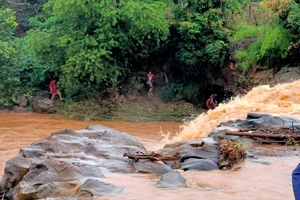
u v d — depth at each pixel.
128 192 6.82
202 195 6.58
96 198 6.57
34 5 45.09
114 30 31.12
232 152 8.83
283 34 25.52
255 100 18.08
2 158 16.02
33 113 30.89
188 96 33.00
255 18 30.92
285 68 25.56
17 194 7.71
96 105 30.30
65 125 25.92
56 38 31.84
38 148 9.74
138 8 30.39
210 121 15.70
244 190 6.86
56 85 32.66
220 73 31.11
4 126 24.75
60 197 6.84
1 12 32.81
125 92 32.62
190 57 31.94
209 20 31.72
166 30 31.39
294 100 17.11
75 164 8.30
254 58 27.08
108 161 8.98
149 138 21.33
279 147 9.68
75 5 30.59
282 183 7.25
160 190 6.90
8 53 31.38
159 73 34.28
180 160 9.07
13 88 31.94
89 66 30.00
